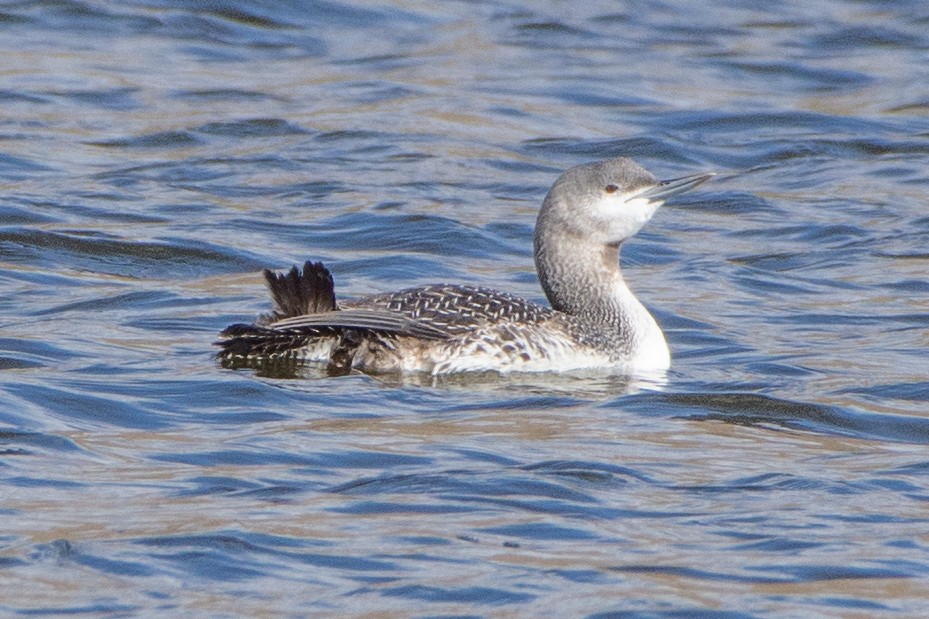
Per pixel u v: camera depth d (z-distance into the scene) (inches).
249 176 866.8
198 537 362.3
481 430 459.5
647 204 563.8
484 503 392.8
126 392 489.7
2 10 1181.1
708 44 1206.3
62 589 333.7
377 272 698.2
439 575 344.5
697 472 423.8
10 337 559.5
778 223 807.1
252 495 395.5
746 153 951.0
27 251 703.1
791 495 404.8
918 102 1055.6
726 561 356.2
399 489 401.7
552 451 438.6
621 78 1104.8
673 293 676.7
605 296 563.8
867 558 358.3
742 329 619.5
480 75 1105.4
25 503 385.1
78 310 613.0
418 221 777.6
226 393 490.0
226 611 324.8
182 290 650.8
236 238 742.5
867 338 602.2
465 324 526.0
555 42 1199.6
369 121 981.8
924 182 886.4
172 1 1226.6
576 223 565.9
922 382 528.1
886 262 730.8
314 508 386.3
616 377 540.1
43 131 935.7
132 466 419.2
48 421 457.4
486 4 1296.8
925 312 642.8
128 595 331.6
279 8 1235.2
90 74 1065.5
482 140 954.7
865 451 450.9
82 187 828.6
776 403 499.8
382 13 1246.3
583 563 353.1
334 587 338.3
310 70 1111.6
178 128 949.2
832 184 887.7
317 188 846.5
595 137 969.5
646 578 345.1
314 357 524.4
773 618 325.1
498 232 772.6
